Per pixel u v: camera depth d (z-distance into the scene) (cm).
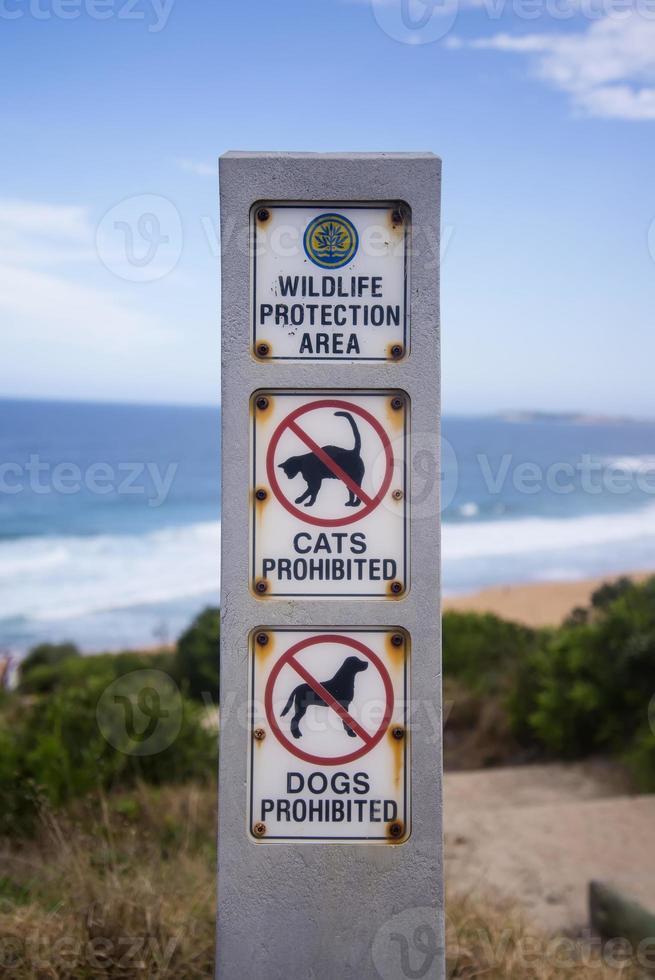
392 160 272
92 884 368
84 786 507
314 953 273
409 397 275
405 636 276
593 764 720
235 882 273
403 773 276
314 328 274
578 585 2481
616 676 722
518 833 557
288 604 274
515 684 814
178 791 532
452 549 3100
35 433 6531
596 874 496
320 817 275
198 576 2578
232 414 274
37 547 2911
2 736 540
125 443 6056
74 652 1606
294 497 275
